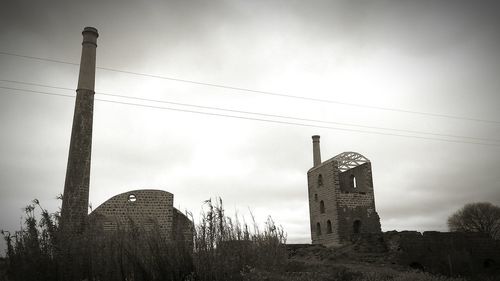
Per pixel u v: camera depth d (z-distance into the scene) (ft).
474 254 95.25
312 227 141.38
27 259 35.14
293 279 40.88
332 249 105.60
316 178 141.49
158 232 37.32
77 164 95.66
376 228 128.26
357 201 128.98
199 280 33.94
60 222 39.58
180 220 41.27
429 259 88.22
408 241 91.61
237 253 39.19
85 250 35.99
